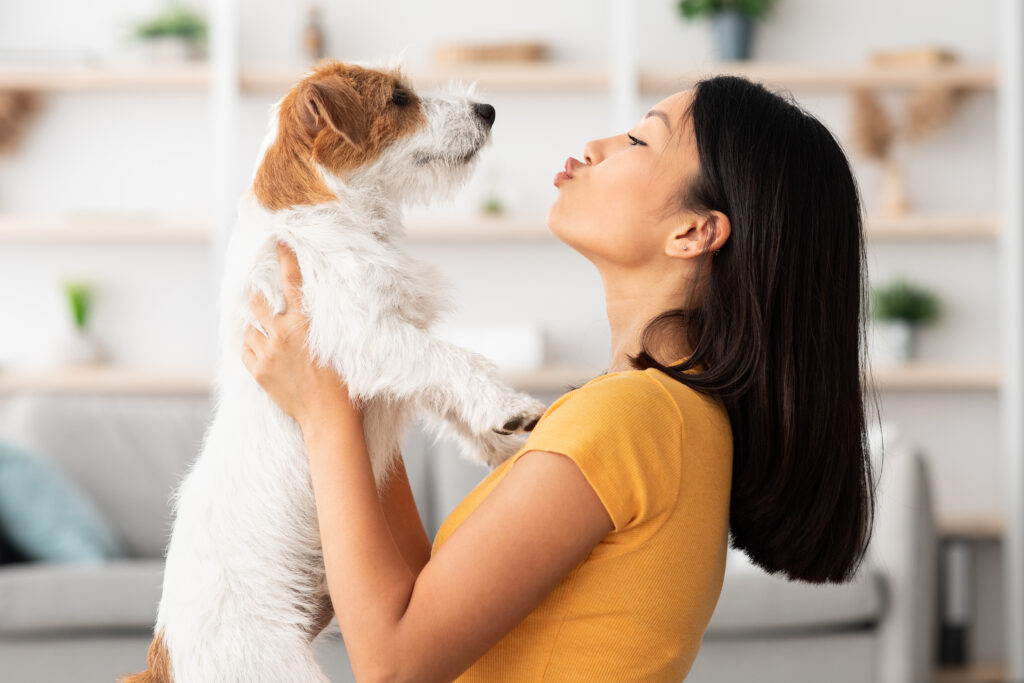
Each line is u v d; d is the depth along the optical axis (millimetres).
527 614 818
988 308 3838
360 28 3848
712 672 2551
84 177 3852
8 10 3852
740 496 920
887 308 3707
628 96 3580
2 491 2688
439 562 818
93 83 3695
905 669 2561
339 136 1157
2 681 2355
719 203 930
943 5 3836
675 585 839
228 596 1023
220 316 1116
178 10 3770
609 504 810
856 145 3750
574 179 1024
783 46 3832
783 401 897
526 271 3877
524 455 846
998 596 3781
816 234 921
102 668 2373
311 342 972
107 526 2867
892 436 2766
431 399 1103
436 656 800
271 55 3852
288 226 1089
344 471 893
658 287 985
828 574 941
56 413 3062
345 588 828
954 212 3830
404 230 1262
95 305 3867
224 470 1056
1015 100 3557
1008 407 3537
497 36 3873
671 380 892
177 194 3863
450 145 1266
